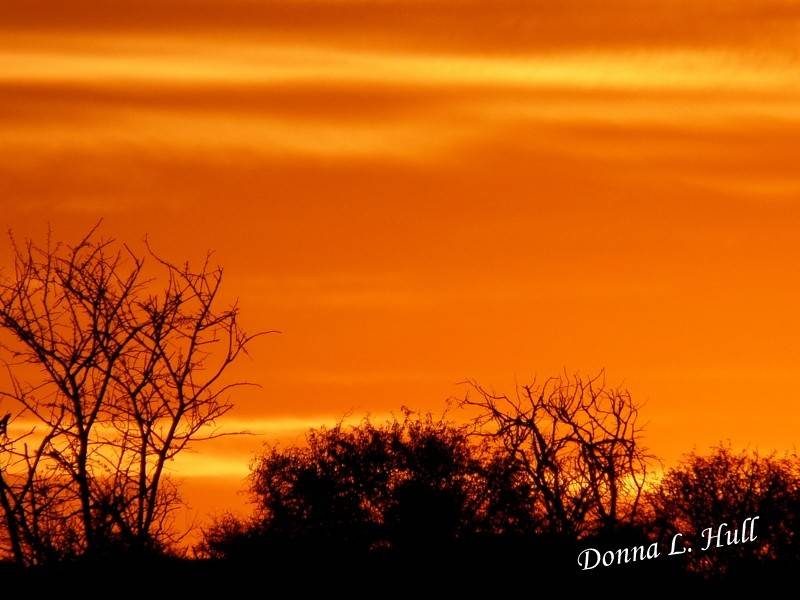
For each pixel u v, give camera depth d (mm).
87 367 45062
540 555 58656
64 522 44281
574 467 58125
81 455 44438
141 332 45562
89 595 44125
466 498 61312
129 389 45219
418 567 60500
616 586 59500
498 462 59969
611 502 57969
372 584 61000
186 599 48750
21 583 43812
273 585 60594
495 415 59188
